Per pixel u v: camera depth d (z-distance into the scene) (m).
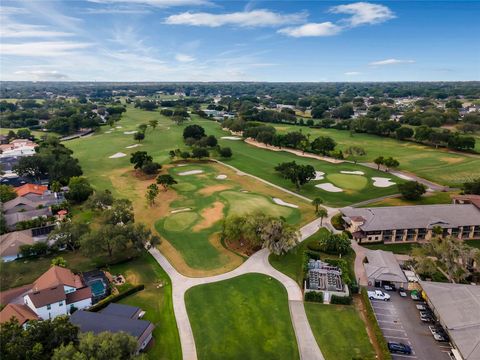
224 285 64.62
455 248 64.88
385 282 65.06
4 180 128.50
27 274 68.94
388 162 134.38
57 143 173.38
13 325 44.09
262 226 75.19
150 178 131.62
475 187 104.50
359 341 51.16
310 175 115.00
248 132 195.50
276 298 60.94
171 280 66.38
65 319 45.50
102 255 75.25
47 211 96.56
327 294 60.03
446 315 52.97
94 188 119.75
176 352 49.19
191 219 93.38
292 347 50.06
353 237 82.81
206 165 148.62
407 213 85.56
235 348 49.91
